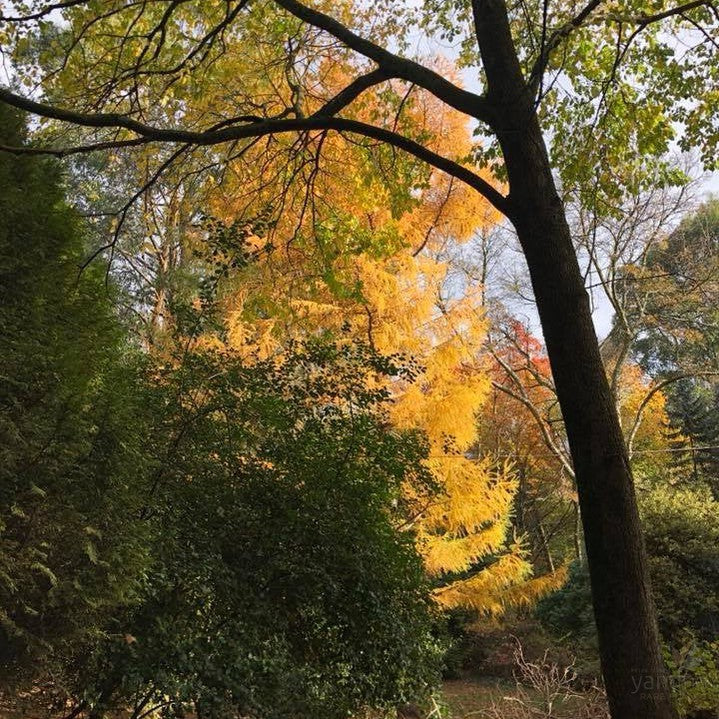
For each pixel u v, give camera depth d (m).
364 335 9.16
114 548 3.26
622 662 3.54
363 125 4.69
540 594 11.30
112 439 3.38
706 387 21.77
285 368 5.61
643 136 6.05
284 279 8.46
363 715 5.46
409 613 5.53
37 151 3.45
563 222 4.11
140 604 4.16
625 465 3.75
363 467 5.51
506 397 18.56
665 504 11.68
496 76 4.39
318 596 5.03
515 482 9.83
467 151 9.79
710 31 5.71
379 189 7.48
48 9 4.46
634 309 16.70
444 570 10.16
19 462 2.97
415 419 9.19
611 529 3.67
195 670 4.16
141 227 12.07
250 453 5.30
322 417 5.62
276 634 4.75
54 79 5.62
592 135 6.00
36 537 3.02
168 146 7.88
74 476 3.18
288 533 4.98
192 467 4.90
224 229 5.66
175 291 9.57
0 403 3.01
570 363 3.88
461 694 10.98
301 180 7.55
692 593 10.33
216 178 6.96
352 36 4.88
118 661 4.00
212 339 7.11
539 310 4.07
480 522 9.57
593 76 6.14
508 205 4.26
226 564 4.69
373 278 8.90
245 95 6.95
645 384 20.50
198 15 6.31
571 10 5.78
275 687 4.55
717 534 10.90
